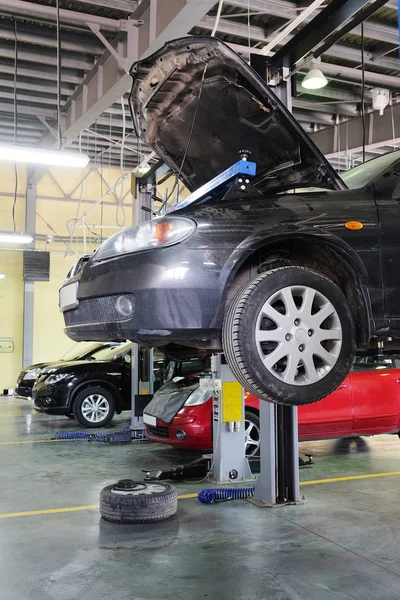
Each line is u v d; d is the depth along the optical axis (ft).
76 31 27.81
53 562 10.75
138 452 22.16
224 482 16.98
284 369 8.25
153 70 9.64
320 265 9.35
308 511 14.01
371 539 11.89
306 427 19.39
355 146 36.52
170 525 12.97
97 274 8.75
